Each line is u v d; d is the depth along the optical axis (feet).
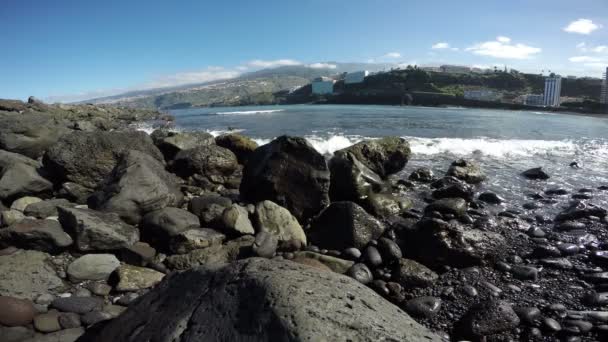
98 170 31.30
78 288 17.67
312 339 8.91
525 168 47.78
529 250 24.26
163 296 12.32
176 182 30.89
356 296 11.09
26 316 14.40
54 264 19.17
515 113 201.57
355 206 26.48
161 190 25.13
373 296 11.68
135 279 18.30
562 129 100.01
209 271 12.46
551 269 21.86
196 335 9.86
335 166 34.19
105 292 17.70
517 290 19.62
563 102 303.27
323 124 100.73
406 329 10.27
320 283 11.16
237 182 37.37
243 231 23.43
